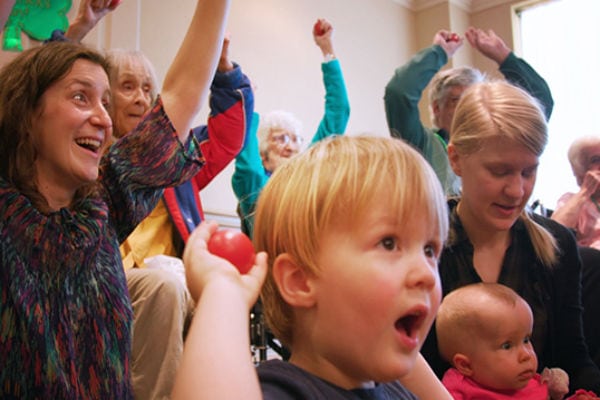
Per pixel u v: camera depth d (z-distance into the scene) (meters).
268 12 4.18
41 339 0.91
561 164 5.14
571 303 1.36
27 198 1.00
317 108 4.40
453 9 5.46
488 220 1.28
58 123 1.07
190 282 0.56
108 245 1.10
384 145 0.65
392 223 0.60
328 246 0.61
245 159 2.25
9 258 0.93
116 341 1.02
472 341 1.27
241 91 2.11
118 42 3.19
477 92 1.30
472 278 1.35
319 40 2.77
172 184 1.24
